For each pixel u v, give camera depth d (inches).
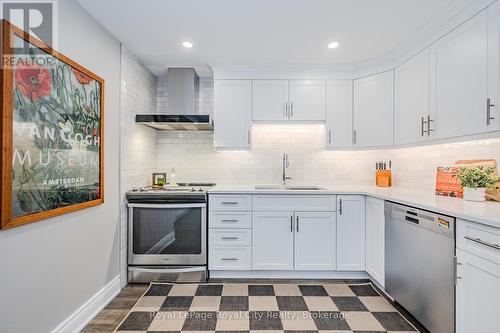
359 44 96.3
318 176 129.6
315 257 103.1
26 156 54.3
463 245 55.7
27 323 56.1
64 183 65.4
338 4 72.3
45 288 60.7
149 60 111.5
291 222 103.3
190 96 119.2
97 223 81.6
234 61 112.3
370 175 127.7
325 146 117.4
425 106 86.0
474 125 67.1
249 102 117.2
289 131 130.3
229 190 103.5
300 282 101.7
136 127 109.0
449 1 70.6
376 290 94.7
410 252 73.3
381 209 90.0
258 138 130.6
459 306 56.5
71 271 69.6
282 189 109.9
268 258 103.7
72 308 69.8
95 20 80.4
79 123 71.2
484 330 50.8
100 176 81.4
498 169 73.2
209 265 103.5
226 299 88.0
